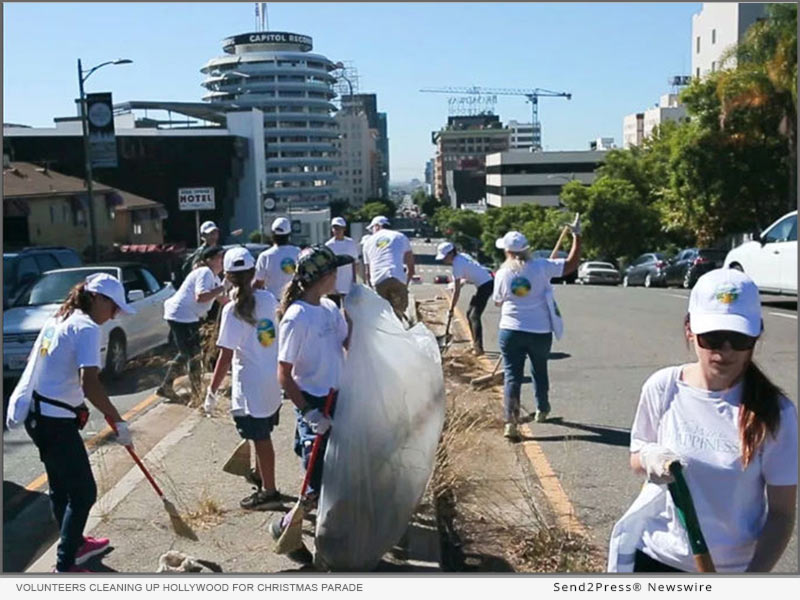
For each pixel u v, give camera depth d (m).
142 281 12.87
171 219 80.50
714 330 2.84
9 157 59.38
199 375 9.52
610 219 51.25
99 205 43.47
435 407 4.75
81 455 4.84
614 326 14.83
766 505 2.94
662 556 3.10
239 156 83.12
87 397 4.76
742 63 33.53
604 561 4.88
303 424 5.03
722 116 33.12
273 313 5.79
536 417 8.06
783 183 33.44
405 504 4.63
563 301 20.22
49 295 12.18
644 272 30.22
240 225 85.06
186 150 80.50
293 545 4.84
